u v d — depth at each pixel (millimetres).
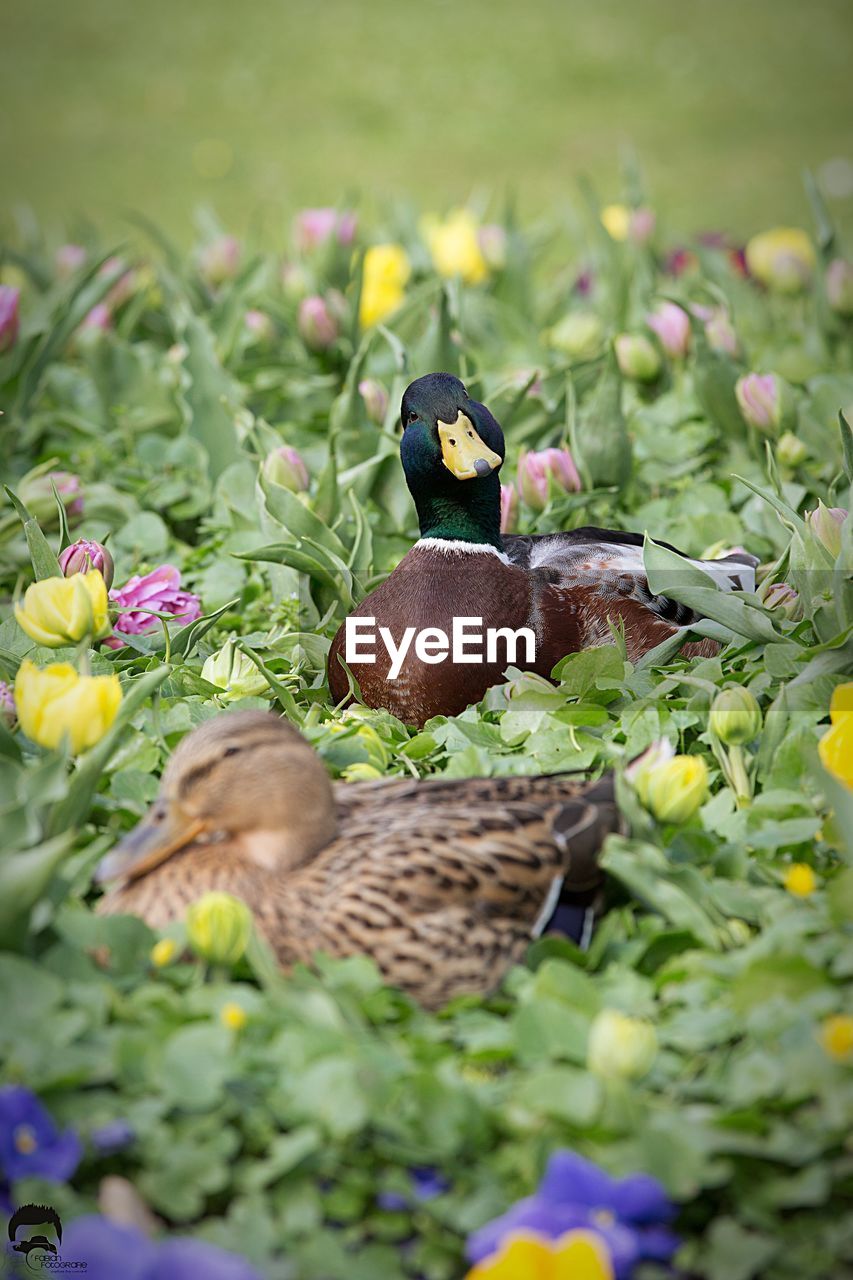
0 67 35062
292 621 7766
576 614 6848
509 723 6262
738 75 33375
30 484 8375
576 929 4988
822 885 5297
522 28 36938
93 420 10500
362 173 27859
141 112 32094
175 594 7328
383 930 4738
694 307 10594
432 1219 4148
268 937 4777
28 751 5758
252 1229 4031
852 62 34062
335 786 5406
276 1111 4266
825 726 5883
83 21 38094
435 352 9375
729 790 5617
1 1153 4043
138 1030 4438
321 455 9258
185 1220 4227
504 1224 3922
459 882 4773
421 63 34875
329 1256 3994
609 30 36812
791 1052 4375
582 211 24078
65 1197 4086
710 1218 4227
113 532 8719
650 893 4910
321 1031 4375
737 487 9203
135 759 5781
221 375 9297
